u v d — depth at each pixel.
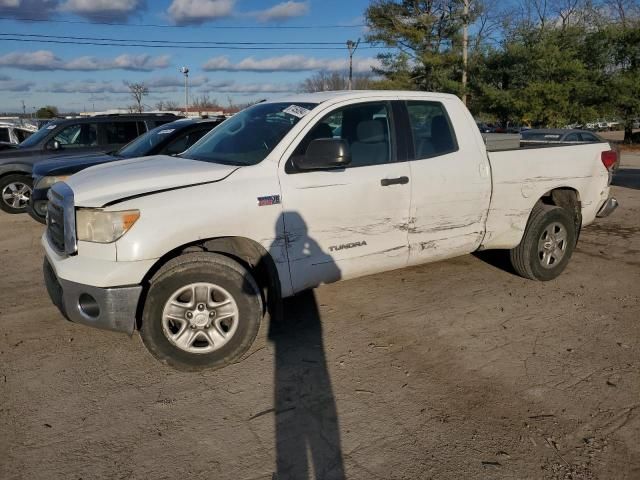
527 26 34.47
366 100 4.39
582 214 5.80
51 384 3.59
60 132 10.24
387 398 3.42
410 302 5.03
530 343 4.19
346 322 4.58
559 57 30.47
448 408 3.31
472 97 35.75
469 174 4.76
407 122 4.55
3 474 2.72
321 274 4.16
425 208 4.56
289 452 2.91
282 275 3.96
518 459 2.85
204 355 3.70
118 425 3.14
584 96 30.80
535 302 5.04
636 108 30.52
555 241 5.53
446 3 37.69
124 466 2.79
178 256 3.60
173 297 3.57
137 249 3.38
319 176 4.02
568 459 2.85
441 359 3.93
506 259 6.39
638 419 3.19
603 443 2.97
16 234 8.18
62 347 4.13
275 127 4.21
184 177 3.69
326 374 3.72
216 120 8.32
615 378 3.65
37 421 3.17
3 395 3.45
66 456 2.86
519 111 31.39
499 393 3.47
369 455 2.88
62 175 7.62
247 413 3.26
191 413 3.26
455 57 36.28
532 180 5.23
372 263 4.39
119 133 10.70
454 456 2.87
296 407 3.33
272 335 4.34
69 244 3.49
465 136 4.83
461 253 5.00
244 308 3.73
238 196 3.69
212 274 3.61
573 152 5.59
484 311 4.82
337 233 4.14
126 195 3.49
